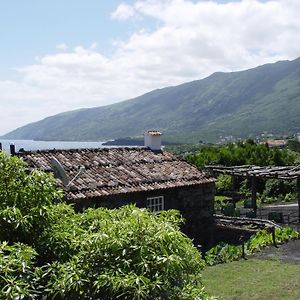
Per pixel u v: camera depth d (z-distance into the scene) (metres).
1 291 4.23
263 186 41.34
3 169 5.41
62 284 4.60
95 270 4.73
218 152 45.00
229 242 21.91
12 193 5.33
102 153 20.89
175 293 4.86
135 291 4.41
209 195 21.86
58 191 5.73
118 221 5.14
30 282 4.64
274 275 15.06
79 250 5.02
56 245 5.12
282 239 20.38
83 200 16.67
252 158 43.06
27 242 5.21
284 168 29.66
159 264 4.71
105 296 4.68
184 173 21.50
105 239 4.84
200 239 21.25
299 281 14.22
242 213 31.81
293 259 17.28
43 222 5.31
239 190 41.62
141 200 18.86
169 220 5.62
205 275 15.40
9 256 4.47
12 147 18.41
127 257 4.78
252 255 18.22
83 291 4.72
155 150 23.19
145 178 19.66
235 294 13.11
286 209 33.81
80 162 19.34
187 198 20.84
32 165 17.64
